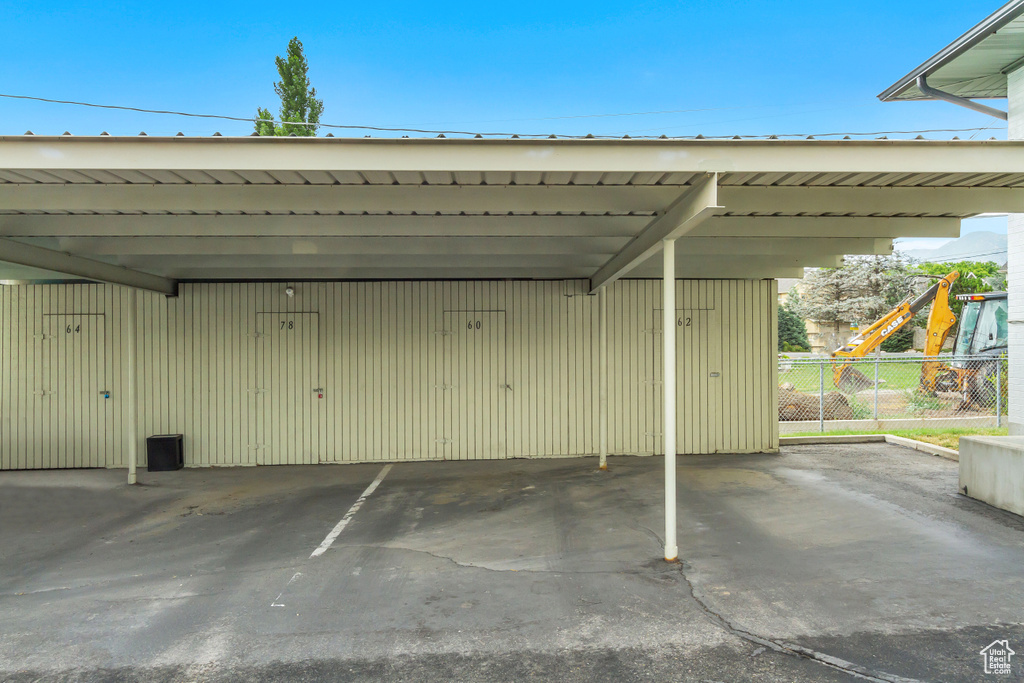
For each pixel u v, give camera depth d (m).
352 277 8.23
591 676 2.94
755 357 8.75
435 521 5.58
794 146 3.61
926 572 4.16
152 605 3.83
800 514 5.59
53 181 4.04
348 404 8.38
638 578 4.14
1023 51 7.46
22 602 3.90
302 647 3.27
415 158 3.55
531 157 3.57
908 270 25.31
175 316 8.29
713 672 2.95
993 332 11.92
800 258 7.70
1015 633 3.29
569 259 6.95
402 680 2.94
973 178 4.25
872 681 2.84
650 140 3.58
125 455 8.23
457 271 8.02
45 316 8.22
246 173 3.82
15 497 6.68
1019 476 5.42
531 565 4.43
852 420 10.87
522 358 8.49
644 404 8.59
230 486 7.11
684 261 7.51
